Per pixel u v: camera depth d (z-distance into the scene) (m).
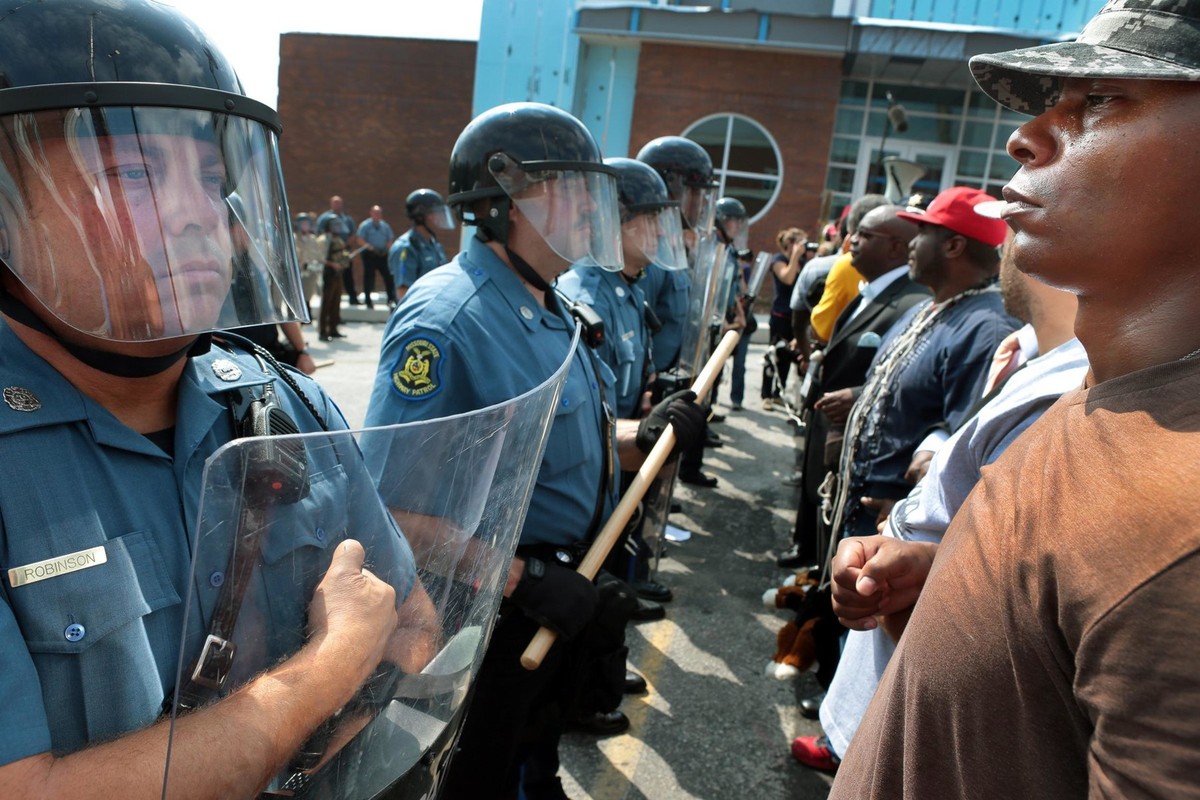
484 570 0.92
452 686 0.90
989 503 0.68
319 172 15.47
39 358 0.80
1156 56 0.54
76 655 0.72
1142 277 0.58
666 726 2.58
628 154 11.48
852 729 1.51
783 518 4.55
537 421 0.94
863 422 2.42
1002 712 0.62
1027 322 1.49
